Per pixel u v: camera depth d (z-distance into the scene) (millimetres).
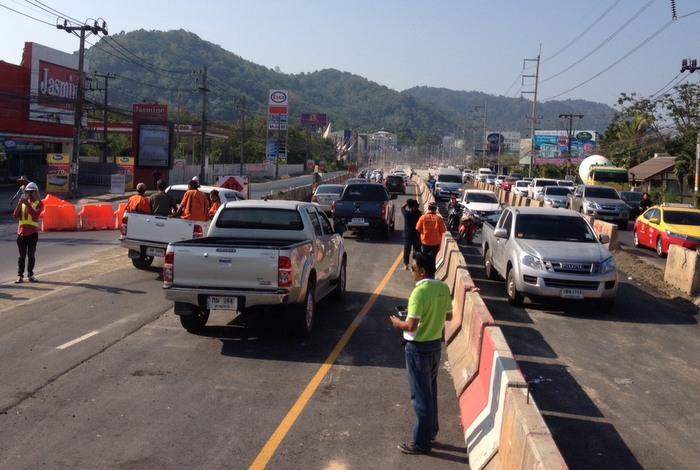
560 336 10836
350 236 24203
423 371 6074
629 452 6445
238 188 25938
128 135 86312
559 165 99500
